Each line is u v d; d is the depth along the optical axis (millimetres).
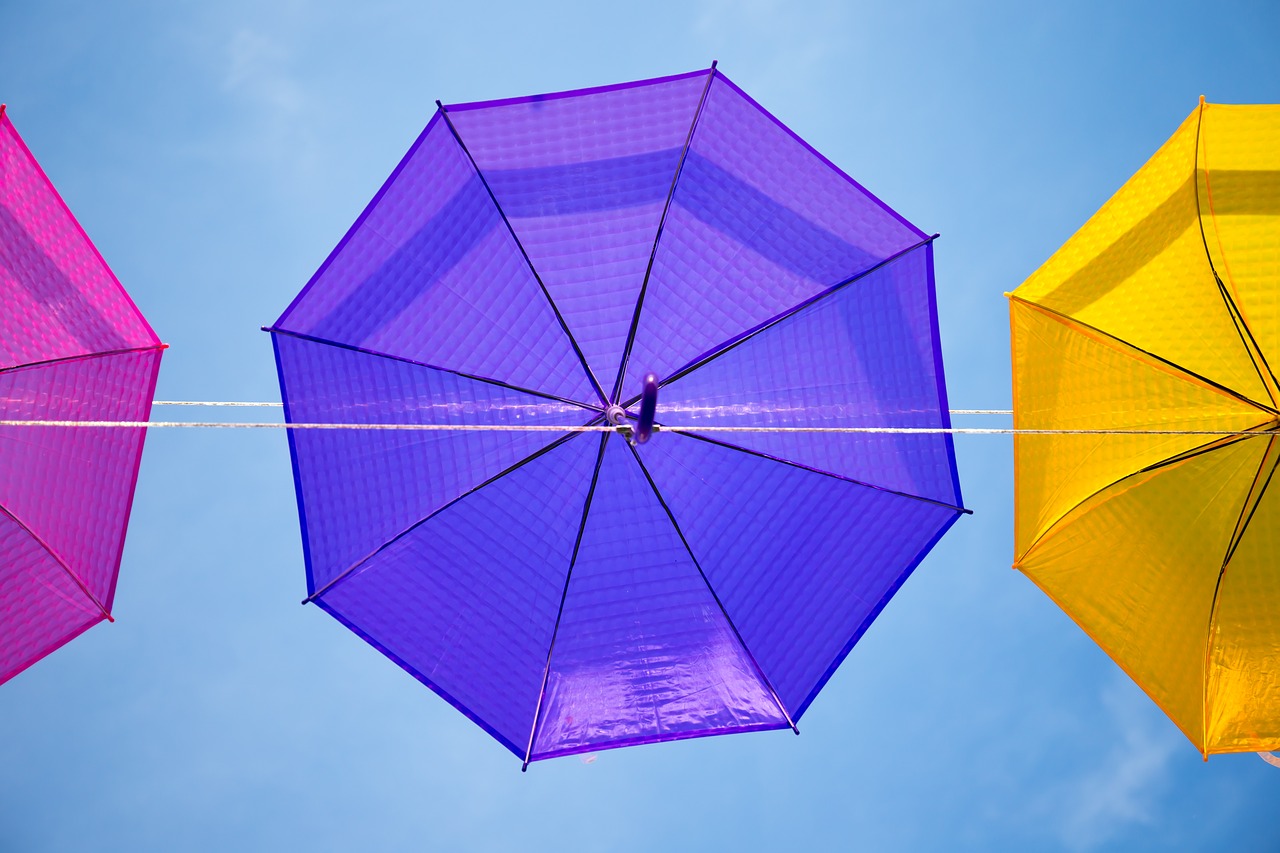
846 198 4406
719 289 4332
